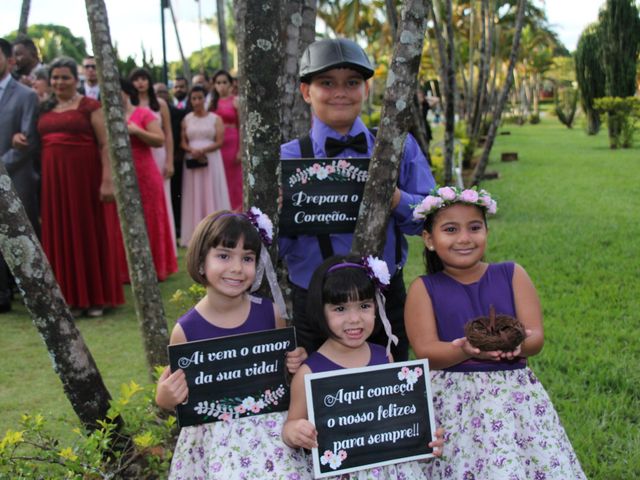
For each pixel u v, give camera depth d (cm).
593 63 3045
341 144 313
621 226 997
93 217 633
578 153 2252
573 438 393
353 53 304
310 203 307
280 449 262
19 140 633
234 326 274
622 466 365
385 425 266
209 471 259
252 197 284
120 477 304
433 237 297
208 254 260
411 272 795
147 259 390
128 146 389
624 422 413
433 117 4241
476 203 288
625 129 2369
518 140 3011
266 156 279
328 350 275
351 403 263
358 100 312
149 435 294
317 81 309
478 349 266
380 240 292
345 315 262
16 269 279
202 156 899
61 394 473
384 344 323
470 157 1784
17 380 498
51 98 634
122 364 522
